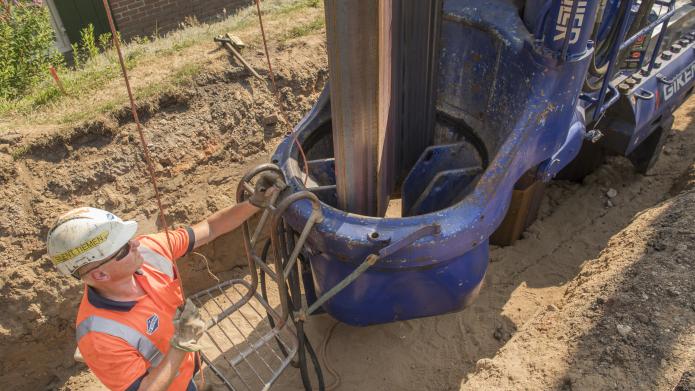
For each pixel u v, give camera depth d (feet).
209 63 17.13
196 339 7.45
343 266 10.19
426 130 12.10
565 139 11.37
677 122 21.07
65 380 14.56
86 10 28.19
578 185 18.81
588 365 10.16
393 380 13.42
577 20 9.61
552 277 15.35
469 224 9.61
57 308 13.85
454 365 13.53
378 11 8.46
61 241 7.08
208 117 16.35
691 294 10.82
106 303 7.68
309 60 18.08
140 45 19.49
